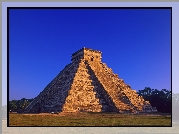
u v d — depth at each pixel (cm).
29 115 5188
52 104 6209
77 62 6744
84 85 6056
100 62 6919
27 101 6969
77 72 6241
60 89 6438
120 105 5838
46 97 6500
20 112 6338
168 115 5306
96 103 5931
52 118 4712
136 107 5859
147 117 4978
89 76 6369
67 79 6438
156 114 5462
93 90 6125
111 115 5200
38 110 6469
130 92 6369
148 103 5997
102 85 6169
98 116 5025
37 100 6725
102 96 6097
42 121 4438
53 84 6619
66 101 5644
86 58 6712
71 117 4872
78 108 5703
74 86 5922
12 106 6631
